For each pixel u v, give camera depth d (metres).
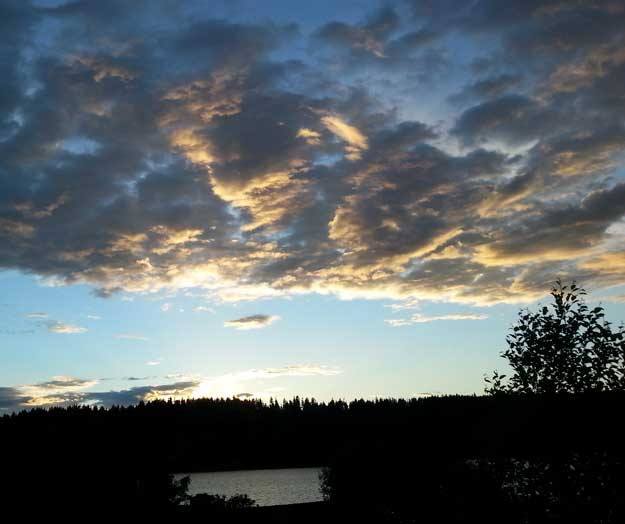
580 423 10.52
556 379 11.14
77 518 19.98
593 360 10.98
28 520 19.36
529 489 10.84
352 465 21.36
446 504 13.12
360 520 20.03
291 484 66.88
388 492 17.67
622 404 10.41
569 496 10.34
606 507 10.07
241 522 23.19
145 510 21.47
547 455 10.68
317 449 71.12
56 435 23.72
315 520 22.86
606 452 10.30
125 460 22.86
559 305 11.74
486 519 11.35
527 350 11.73
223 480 71.00
